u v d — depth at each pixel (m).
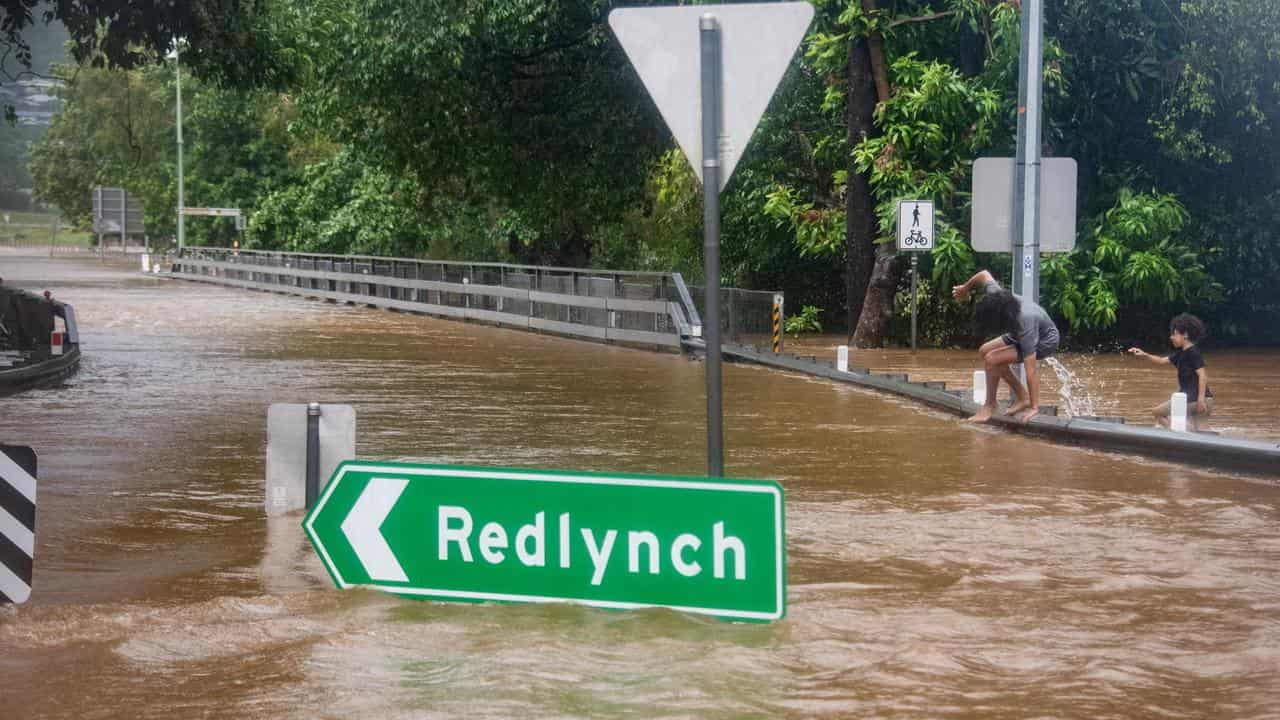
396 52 50.41
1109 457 21.14
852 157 46.97
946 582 12.77
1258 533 15.14
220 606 11.70
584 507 11.12
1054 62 44.69
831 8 46.25
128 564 13.62
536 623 10.98
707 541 10.82
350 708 8.98
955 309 46.19
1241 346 48.06
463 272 59.88
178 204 110.69
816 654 10.22
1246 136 47.53
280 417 16.03
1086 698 9.24
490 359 39.97
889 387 30.56
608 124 55.50
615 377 34.59
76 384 31.89
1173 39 46.78
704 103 10.80
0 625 11.16
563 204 60.41
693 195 60.72
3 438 22.83
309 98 59.88
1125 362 40.94
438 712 8.88
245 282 86.38
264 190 109.94
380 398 29.25
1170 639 10.79
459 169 60.12
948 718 8.80
